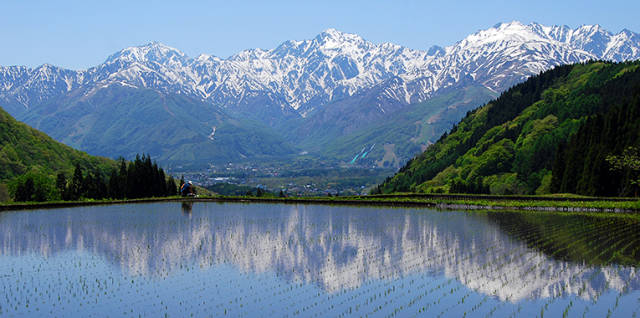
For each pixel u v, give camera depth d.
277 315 33.00
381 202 116.50
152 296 37.47
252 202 131.62
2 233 70.44
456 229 67.38
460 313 32.78
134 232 69.69
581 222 72.12
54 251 55.62
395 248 54.03
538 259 46.47
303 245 57.09
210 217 89.75
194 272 44.19
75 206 120.81
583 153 129.12
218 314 33.38
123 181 156.50
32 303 36.56
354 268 44.84
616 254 48.22
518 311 32.91
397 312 33.25
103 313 34.09
